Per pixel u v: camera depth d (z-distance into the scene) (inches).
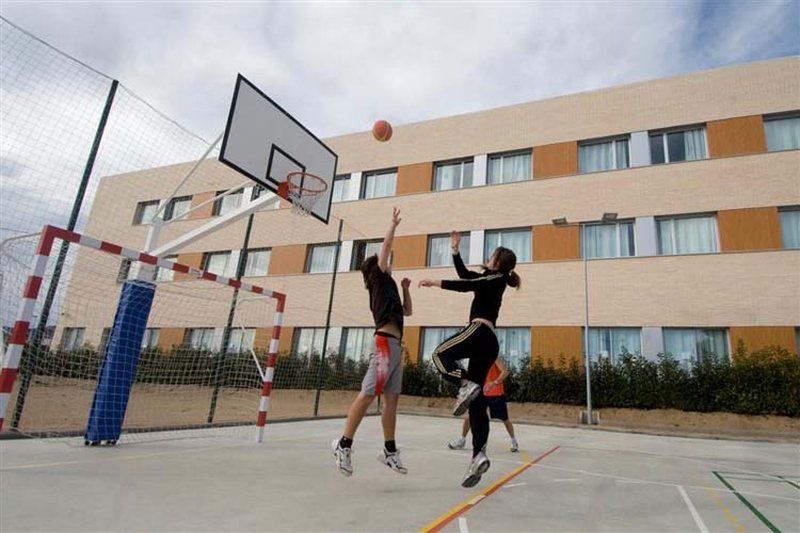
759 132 532.7
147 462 160.1
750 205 517.3
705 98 567.8
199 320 565.0
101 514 99.9
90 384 264.5
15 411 210.1
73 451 174.1
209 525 96.5
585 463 214.7
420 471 169.8
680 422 456.4
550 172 633.6
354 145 795.4
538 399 534.9
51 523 92.4
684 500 142.5
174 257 844.6
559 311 576.7
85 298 270.7
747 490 163.0
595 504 131.5
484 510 118.3
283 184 317.7
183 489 124.9
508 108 689.6
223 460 171.2
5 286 208.2
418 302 666.8
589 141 628.4
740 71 557.3
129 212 724.7
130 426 250.8
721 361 484.1
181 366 408.2
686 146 573.0
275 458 180.7
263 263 797.9
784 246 500.7
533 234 620.7
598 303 559.5
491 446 270.5
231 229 825.5
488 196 666.2
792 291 478.6
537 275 600.7
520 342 594.9
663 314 525.0
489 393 249.4
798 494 158.7
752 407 442.3
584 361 549.3
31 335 217.2
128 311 204.5
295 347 739.4
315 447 217.0
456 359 130.6
